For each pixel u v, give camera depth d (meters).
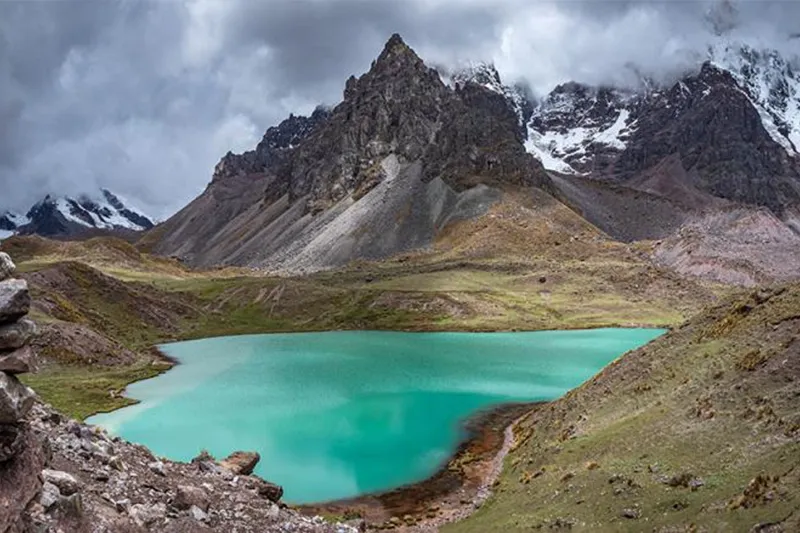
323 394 95.88
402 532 45.28
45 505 17.19
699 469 35.47
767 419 37.31
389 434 73.88
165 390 97.75
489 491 51.78
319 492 55.59
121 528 19.19
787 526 26.20
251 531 24.09
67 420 27.38
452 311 199.25
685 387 48.25
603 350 142.25
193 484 26.47
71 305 142.25
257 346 153.00
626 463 40.28
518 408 86.25
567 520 36.09
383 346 152.25
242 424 78.25
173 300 194.88
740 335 50.72
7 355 16.33
